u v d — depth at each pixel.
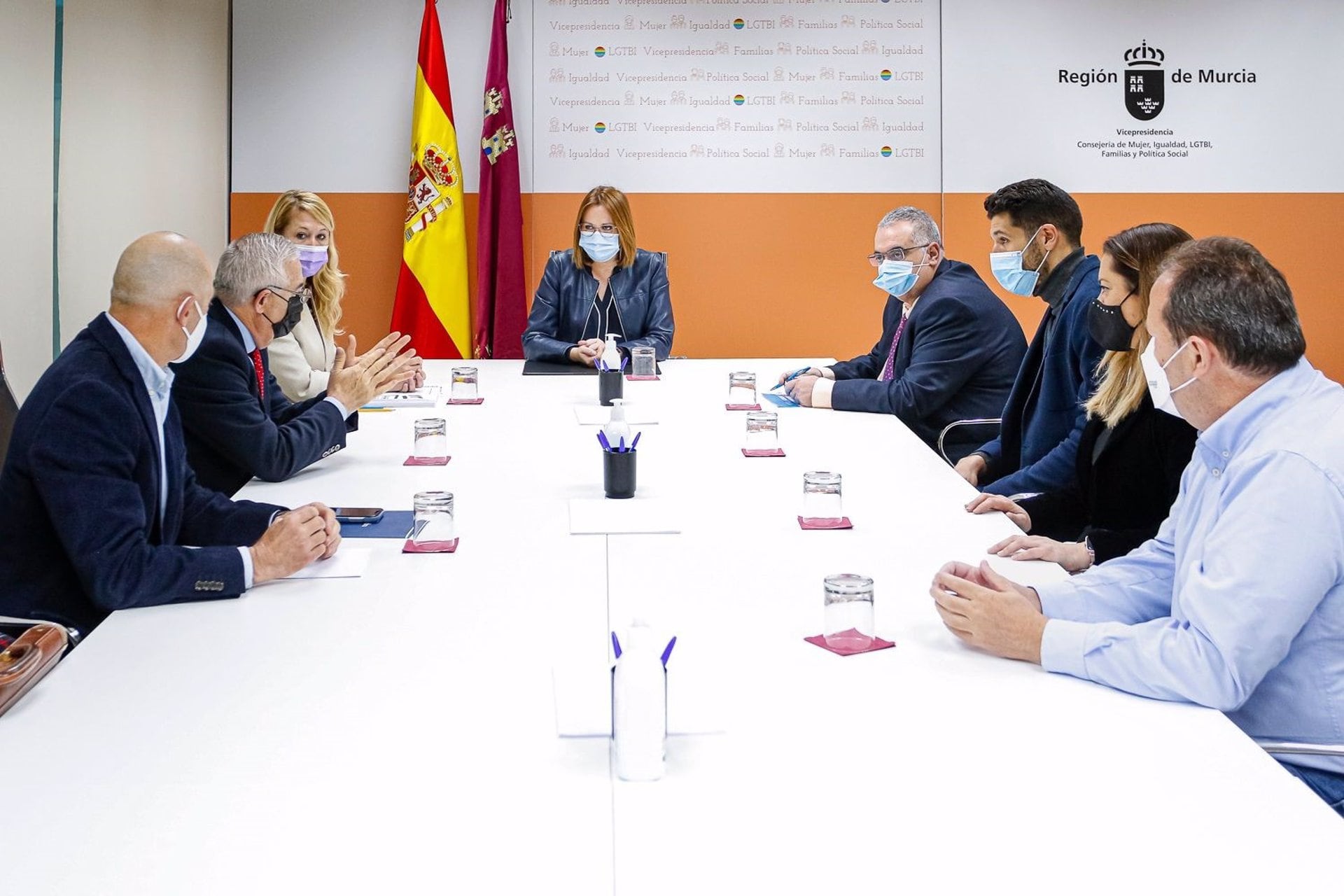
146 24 5.49
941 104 6.33
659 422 3.40
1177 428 2.64
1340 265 6.45
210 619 1.75
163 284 1.96
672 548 2.13
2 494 1.92
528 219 6.36
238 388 2.56
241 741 1.34
